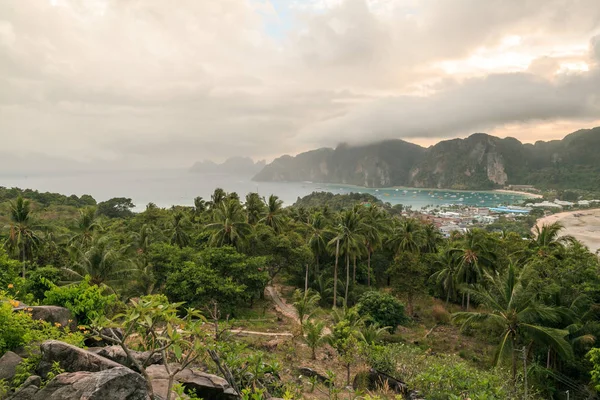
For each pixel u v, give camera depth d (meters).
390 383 16.48
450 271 43.62
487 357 29.66
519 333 22.67
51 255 36.59
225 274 35.16
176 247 39.38
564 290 26.66
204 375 8.73
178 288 30.34
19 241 33.69
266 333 29.62
